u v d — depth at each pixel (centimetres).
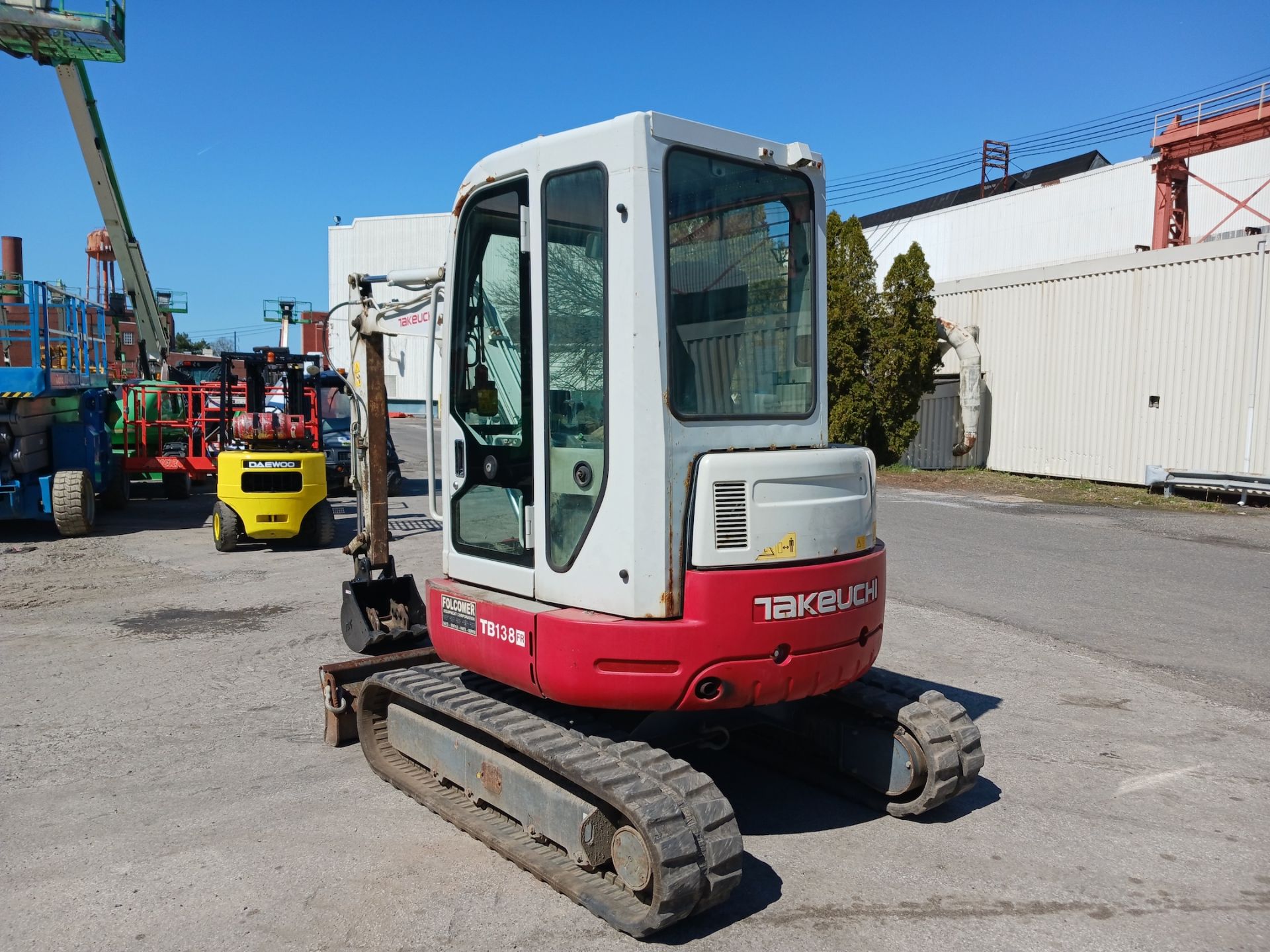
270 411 1213
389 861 400
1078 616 818
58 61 1499
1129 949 339
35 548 1181
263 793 470
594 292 364
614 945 339
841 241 2062
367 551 597
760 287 393
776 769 498
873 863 403
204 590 941
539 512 384
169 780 486
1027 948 339
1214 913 364
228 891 375
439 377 445
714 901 342
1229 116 2116
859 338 2061
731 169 379
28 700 614
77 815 445
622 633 350
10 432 1180
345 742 535
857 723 452
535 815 383
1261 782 488
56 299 1294
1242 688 634
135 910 361
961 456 2048
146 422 1537
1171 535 1249
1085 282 1836
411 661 550
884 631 770
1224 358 1608
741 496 357
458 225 426
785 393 403
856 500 394
